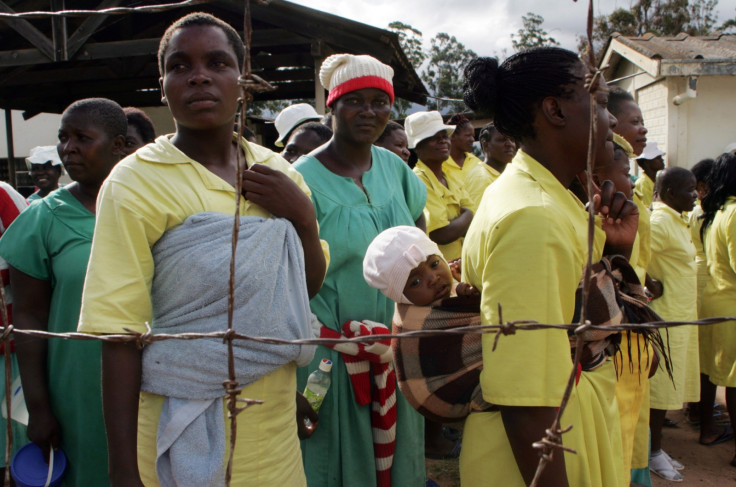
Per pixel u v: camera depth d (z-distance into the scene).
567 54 1.41
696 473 3.59
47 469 1.99
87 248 2.03
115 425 1.24
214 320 1.30
